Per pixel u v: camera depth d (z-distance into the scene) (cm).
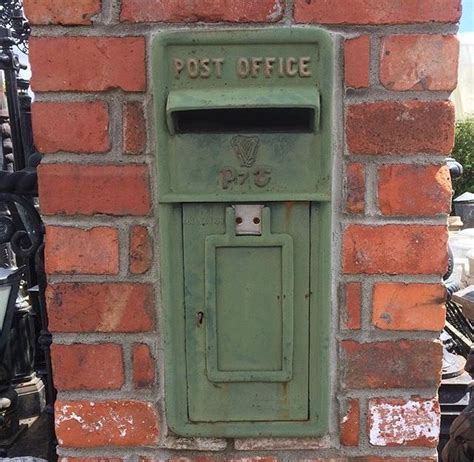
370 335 106
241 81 96
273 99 93
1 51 175
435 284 104
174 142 98
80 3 97
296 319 104
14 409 188
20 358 212
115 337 107
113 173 102
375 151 101
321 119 97
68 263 105
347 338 106
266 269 102
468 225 793
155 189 103
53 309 106
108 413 109
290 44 95
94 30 99
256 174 98
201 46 95
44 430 197
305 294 103
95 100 101
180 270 102
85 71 100
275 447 110
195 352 105
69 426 109
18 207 156
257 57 96
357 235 103
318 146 98
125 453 111
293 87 96
